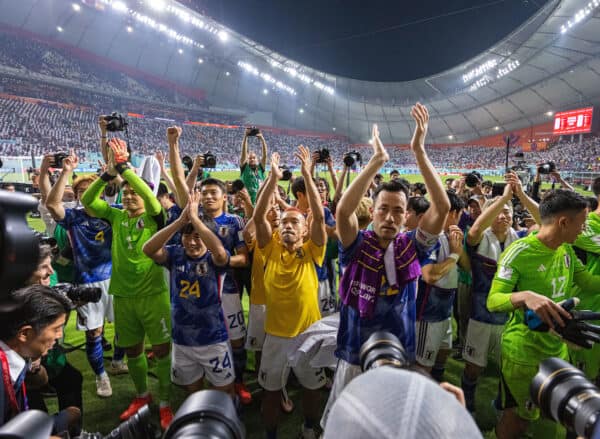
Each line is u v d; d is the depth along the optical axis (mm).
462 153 48938
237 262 2592
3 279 523
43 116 32062
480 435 331
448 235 2895
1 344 1249
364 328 1824
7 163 13961
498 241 2822
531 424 2691
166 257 2480
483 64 37812
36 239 569
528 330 1958
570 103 39719
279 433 2689
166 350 2865
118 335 2883
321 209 2449
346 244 1877
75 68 40250
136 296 2773
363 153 53406
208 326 2436
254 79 53438
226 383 2496
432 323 2854
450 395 363
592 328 1224
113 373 3516
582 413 657
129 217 2867
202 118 49969
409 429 288
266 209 2521
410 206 3000
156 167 4227
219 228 3059
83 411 2945
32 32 38062
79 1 37812
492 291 1972
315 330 2375
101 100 40438
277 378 2459
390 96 50969
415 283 1914
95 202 2947
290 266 2461
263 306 3020
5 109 30031
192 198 2391
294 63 45000
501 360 2104
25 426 580
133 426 954
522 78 39781
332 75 44281
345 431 321
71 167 3270
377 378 373
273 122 57906
